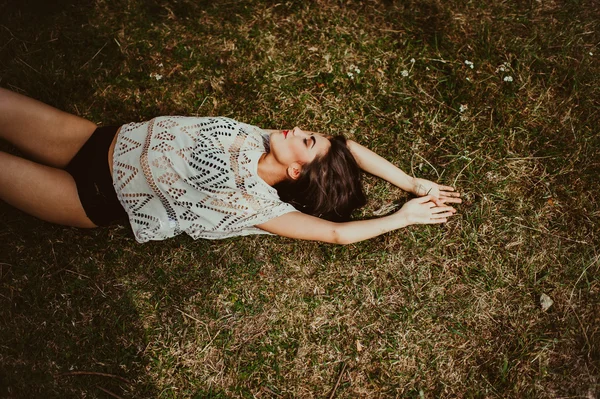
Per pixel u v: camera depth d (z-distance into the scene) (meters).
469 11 2.96
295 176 2.18
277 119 2.75
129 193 2.13
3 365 2.29
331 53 2.88
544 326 2.46
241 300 2.47
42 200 2.11
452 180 2.65
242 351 2.39
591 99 2.80
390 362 2.41
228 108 2.75
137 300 2.43
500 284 2.51
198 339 2.39
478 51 2.90
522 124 2.76
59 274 2.43
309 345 2.42
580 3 2.97
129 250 2.48
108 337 2.36
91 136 2.24
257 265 2.51
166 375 2.33
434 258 2.56
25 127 2.19
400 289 2.52
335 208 2.35
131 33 2.82
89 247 2.47
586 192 2.65
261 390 2.34
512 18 2.96
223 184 2.08
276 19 2.93
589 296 2.49
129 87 2.75
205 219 2.17
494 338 2.45
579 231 2.58
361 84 2.83
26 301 2.38
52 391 2.27
